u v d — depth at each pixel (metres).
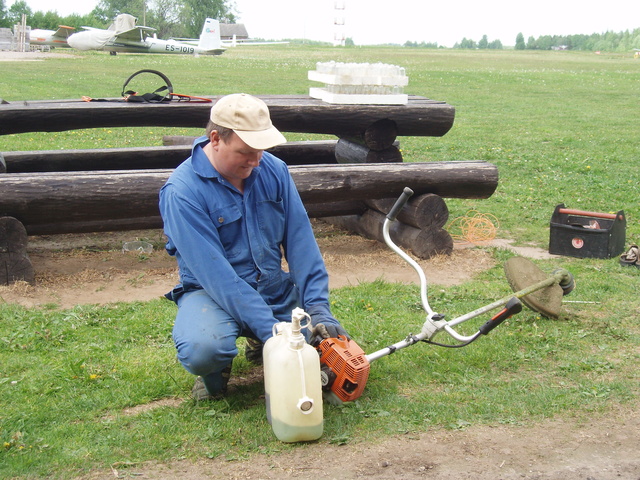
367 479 2.96
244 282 3.33
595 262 6.49
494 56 59.25
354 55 53.62
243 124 3.13
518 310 3.54
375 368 4.04
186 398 3.71
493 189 6.55
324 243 7.17
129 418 3.45
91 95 20.91
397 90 6.91
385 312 5.05
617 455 3.18
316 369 3.18
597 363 4.14
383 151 6.94
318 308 3.50
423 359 4.16
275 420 3.19
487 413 3.52
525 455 3.16
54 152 7.14
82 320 4.82
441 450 3.19
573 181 10.70
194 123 6.59
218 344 3.29
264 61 41.75
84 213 5.46
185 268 3.54
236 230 3.42
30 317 4.82
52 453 3.13
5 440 3.22
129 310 5.07
